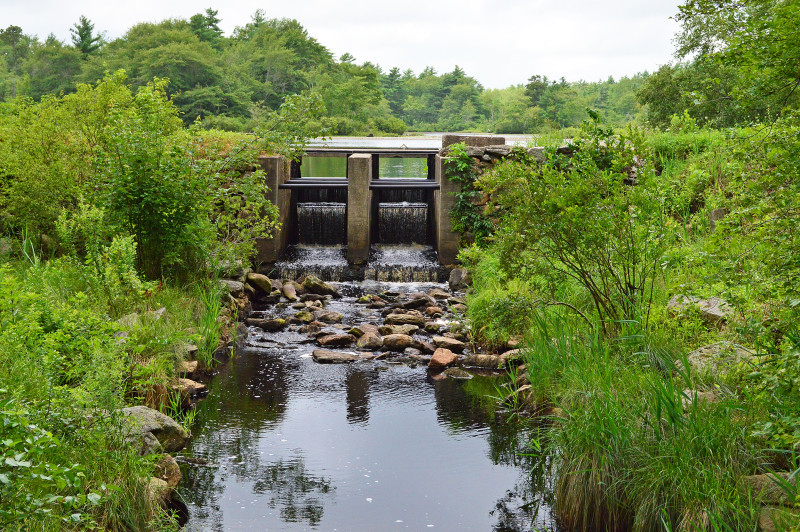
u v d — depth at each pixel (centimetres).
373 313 1548
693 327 898
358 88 10394
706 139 1738
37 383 665
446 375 1164
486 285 1526
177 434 859
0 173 1506
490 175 991
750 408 643
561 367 943
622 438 668
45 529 520
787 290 529
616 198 886
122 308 1140
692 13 636
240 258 1534
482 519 711
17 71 13375
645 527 613
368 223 1872
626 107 14075
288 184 1925
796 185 530
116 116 1373
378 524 700
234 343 1292
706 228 1255
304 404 1027
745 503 566
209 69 9350
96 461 620
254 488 769
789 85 620
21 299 684
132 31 11456
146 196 1289
